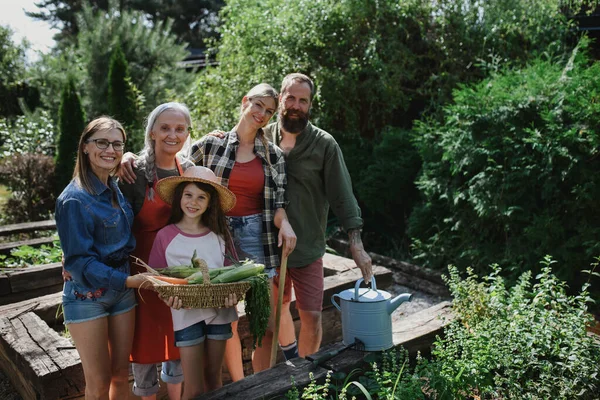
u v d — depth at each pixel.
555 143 5.18
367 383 2.74
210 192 2.74
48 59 15.15
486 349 2.86
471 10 7.97
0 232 6.63
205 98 9.26
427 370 2.80
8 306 4.13
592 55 7.55
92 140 2.51
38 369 2.99
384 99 7.76
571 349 2.95
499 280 3.66
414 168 7.09
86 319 2.54
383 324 2.94
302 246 3.36
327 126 7.79
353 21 7.91
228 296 2.52
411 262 6.73
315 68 7.84
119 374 2.73
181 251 2.71
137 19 15.41
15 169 9.27
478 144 5.74
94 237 2.56
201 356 2.68
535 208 5.47
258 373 2.78
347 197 3.38
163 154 2.83
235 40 8.75
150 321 2.88
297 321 4.12
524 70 6.15
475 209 5.68
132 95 10.79
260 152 3.10
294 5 8.10
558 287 3.56
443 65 8.03
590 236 5.04
